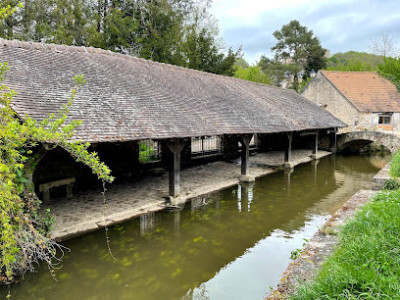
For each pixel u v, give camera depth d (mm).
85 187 10086
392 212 4816
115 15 18828
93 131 6289
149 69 11586
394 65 25719
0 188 3723
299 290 3250
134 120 7500
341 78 25891
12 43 7969
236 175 12828
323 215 8484
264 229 7465
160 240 6777
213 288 4996
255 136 19078
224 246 6547
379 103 23391
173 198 9023
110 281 5195
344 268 3477
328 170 15070
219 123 9945
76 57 9320
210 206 9094
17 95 5961
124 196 9445
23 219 4598
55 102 6488
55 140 4504
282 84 43062
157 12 20203
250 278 5289
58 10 17172
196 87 12266
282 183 12109
